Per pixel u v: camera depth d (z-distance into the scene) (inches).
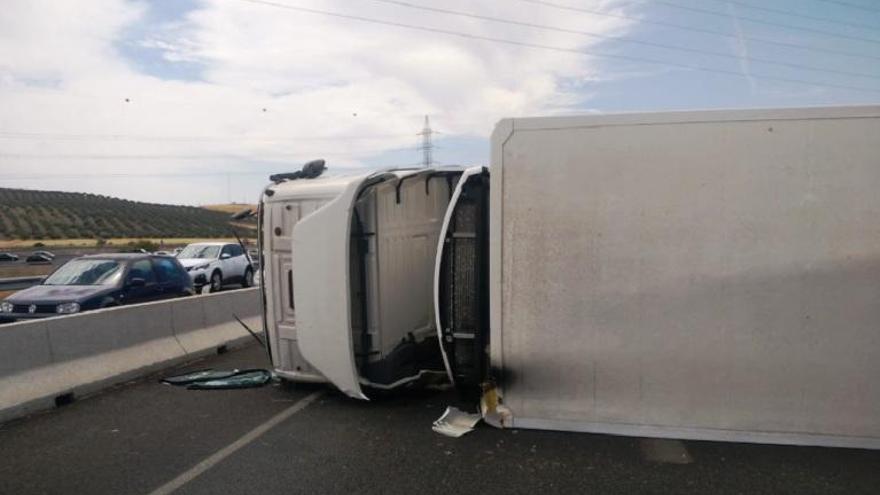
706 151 186.4
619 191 192.4
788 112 181.8
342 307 225.6
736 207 185.0
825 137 180.2
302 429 214.4
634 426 195.2
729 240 185.8
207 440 206.2
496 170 201.2
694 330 189.0
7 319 390.9
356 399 248.8
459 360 224.5
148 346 307.9
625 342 194.1
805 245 181.9
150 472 180.5
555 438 196.9
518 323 202.1
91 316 278.2
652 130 189.8
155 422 226.5
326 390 263.6
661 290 190.7
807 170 181.3
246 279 872.9
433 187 274.1
